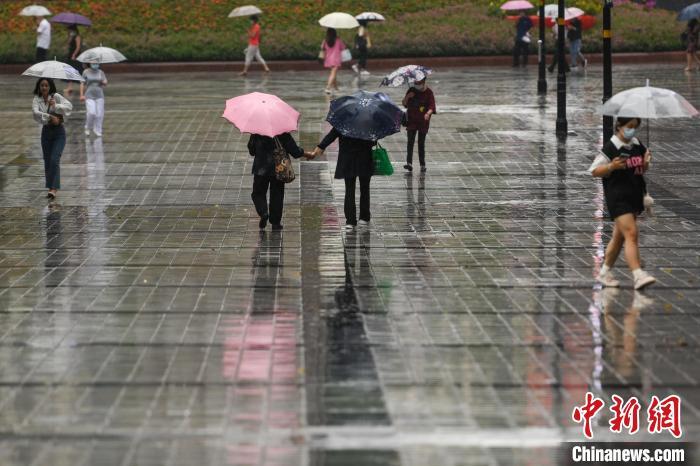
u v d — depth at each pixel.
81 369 16.25
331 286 21.14
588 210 28.83
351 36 74.56
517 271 22.38
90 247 24.88
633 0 89.81
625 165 20.31
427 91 34.44
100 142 40.88
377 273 22.22
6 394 15.21
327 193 31.36
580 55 69.31
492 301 20.02
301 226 27.06
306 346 17.30
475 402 14.77
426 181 33.09
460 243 25.06
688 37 66.00
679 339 17.61
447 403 14.73
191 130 43.84
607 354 16.86
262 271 22.41
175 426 13.97
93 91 41.72
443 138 41.28
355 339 17.67
